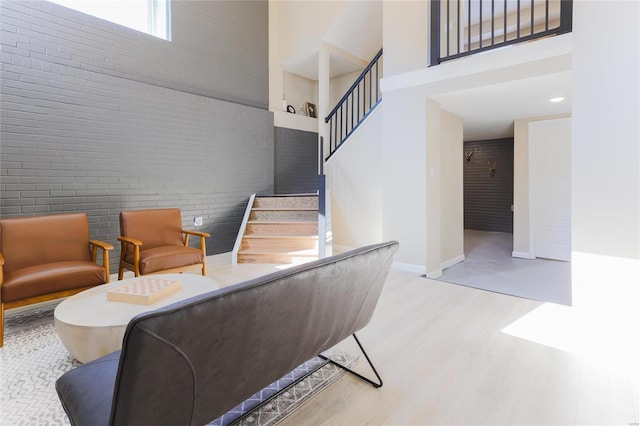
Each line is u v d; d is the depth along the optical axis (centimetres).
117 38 396
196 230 472
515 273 411
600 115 213
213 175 489
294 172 632
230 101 516
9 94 317
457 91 357
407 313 280
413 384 182
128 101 399
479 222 784
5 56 314
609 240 212
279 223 487
